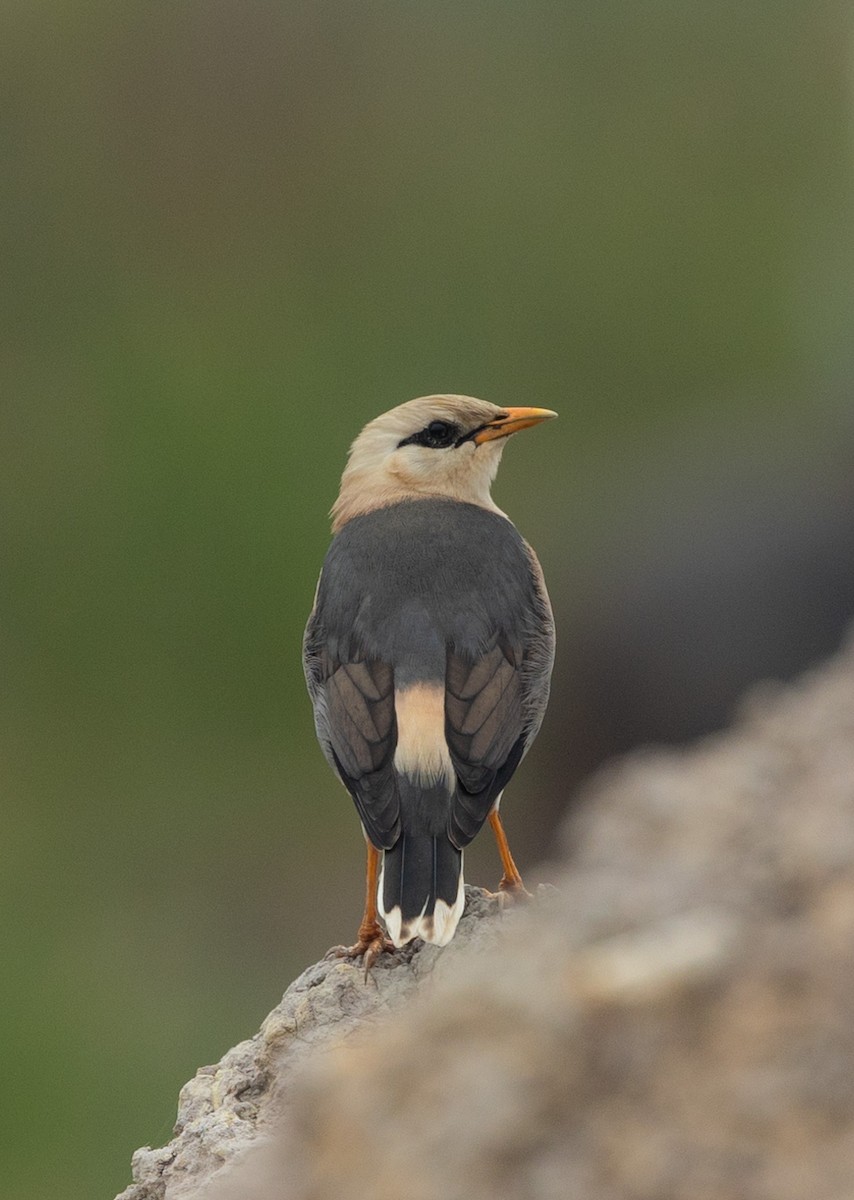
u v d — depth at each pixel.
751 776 5.23
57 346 32.41
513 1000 4.14
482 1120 3.87
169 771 23.45
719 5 42.81
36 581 26.59
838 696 5.79
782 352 33.34
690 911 4.28
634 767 5.72
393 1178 3.89
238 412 29.97
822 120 39.75
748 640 18.89
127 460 28.52
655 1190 3.66
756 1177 3.63
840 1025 3.82
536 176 38.00
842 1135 3.65
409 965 7.07
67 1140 16.78
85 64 40.34
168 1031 18.09
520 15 42.44
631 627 19.48
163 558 26.92
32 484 28.23
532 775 19.83
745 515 19.73
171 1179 6.30
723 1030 3.89
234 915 20.31
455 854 7.62
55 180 38.09
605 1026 3.98
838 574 18.91
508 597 8.61
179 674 25.14
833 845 4.33
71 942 19.72
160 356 31.47
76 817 22.34
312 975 7.29
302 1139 4.21
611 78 41.00
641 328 34.16
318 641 8.73
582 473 27.33
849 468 19.86
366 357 32.72
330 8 41.50
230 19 41.72
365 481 9.74
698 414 26.23
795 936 4.06
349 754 8.05
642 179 37.97
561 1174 3.75
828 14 42.06
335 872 21.14
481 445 9.73
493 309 34.44
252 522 27.33
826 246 35.81
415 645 8.30
